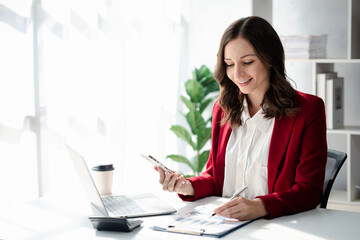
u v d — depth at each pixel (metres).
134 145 3.71
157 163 1.78
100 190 1.92
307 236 1.42
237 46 1.78
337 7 3.63
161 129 4.01
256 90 1.92
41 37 2.90
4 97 2.71
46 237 1.45
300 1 3.74
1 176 2.71
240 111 1.97
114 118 3.52
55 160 3.03
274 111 1.83
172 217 1.62
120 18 3.50
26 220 1.62
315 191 1.73
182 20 4.17
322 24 3.69
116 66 3.50
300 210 1.67
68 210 1.74
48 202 1.86
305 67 3.78
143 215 1.63
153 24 3.80
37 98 2.90
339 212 1.68
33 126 2.89
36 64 2.89
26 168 2.85
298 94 1.88
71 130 3.15
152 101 3.85
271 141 1.86
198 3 4.16
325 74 3.30
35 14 2.86
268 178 1.86
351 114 3.64
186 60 4.24
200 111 3.91
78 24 3.13
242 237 1.42
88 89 3.23
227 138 2.00
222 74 1.95
